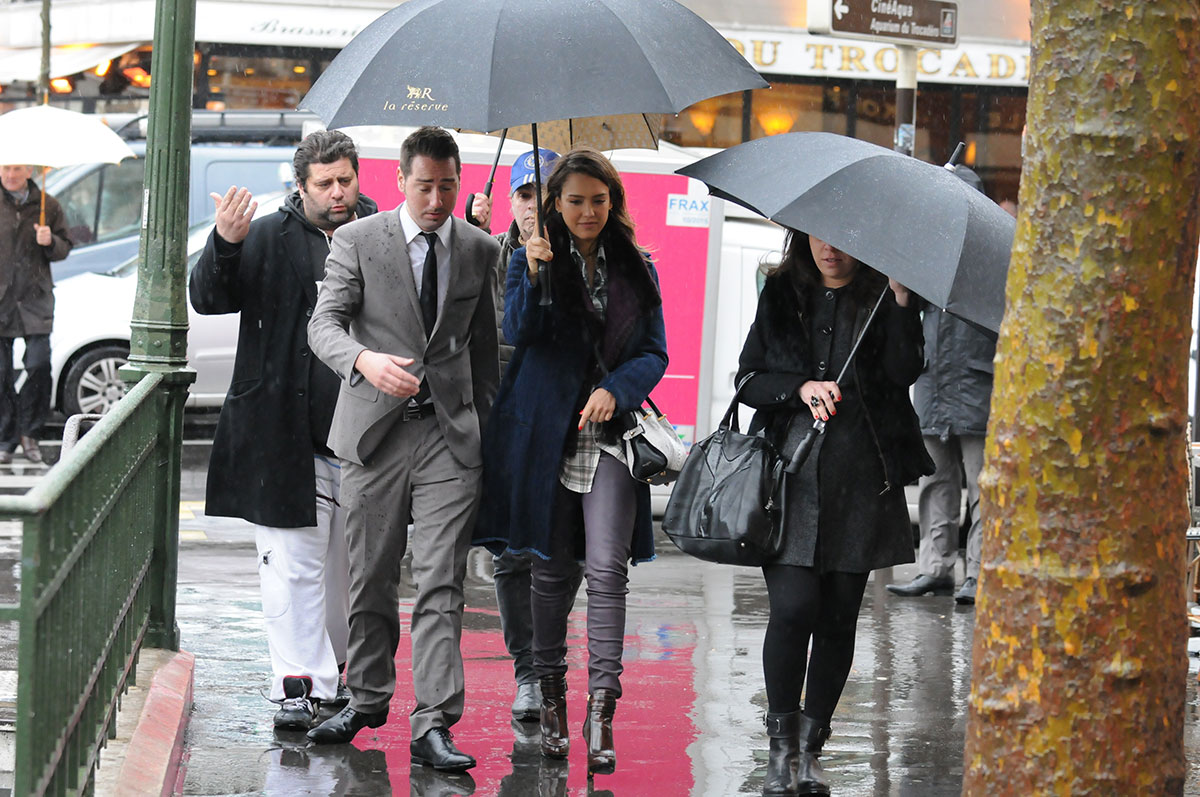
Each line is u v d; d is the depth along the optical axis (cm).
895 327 898
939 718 1128
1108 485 499
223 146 2903
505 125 834
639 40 869
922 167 879
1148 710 505
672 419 2011
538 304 936
